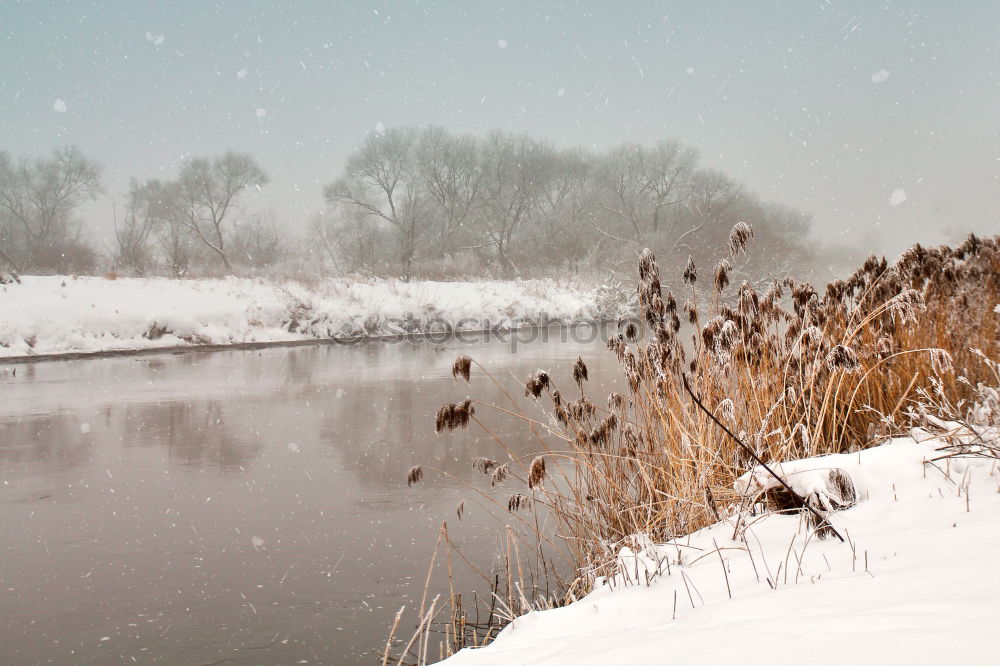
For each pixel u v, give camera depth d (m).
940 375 4.26
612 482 4.11
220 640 3.32
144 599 3.81
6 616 3.61
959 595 1.80
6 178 51.28
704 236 52.22
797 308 4.84
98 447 7.61
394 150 53.22
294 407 10.08
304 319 24.09
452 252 54.62
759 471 3.36
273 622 3.51
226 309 22.23
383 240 53.53
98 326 18.84
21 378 13.23
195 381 12.87
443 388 11.84
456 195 55.94
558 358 16.36
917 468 3.24
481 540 4.71
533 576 4.04
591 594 2.91
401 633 3.37
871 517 2.86
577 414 4.30
